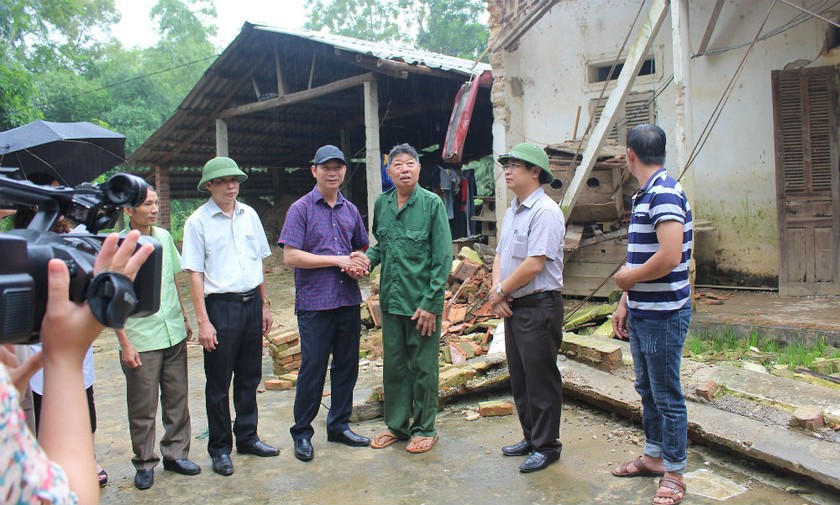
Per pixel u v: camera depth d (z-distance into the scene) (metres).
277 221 16.23
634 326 3.17
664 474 3.28
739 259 7.37
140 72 27.97
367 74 10.00
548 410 3.53
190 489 3.50
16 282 0.96
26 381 1.18
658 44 7.69
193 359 6.62
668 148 7.68
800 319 5.55
